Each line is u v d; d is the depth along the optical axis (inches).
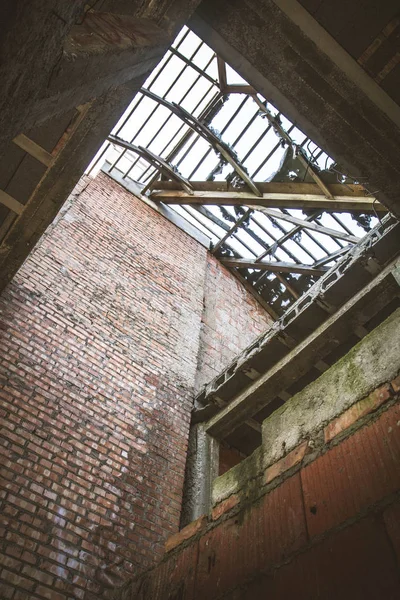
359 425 109.1
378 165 193.2
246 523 125.0
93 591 197.5
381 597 82.0
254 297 497.4
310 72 179.2
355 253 255.6
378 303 246.7
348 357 127.0
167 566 146.3
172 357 331.3
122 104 166.9
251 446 311.9
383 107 180.1
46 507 207.9
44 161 179.9
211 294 442.0
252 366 291.1
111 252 364.8
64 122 169.5
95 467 236.1
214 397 306.8
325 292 259.1
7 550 187.0
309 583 96.2
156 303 360.2
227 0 171.8
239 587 112.1
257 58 179.9
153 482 254.1
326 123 188.1
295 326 273.1
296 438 126.2
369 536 90.4
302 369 274.1
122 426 263.3
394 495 90.7
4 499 198.5
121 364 292.8
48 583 188.9
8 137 76.6
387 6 161.6
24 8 60.7
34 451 220.5
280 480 122.4
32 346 256.4
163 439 278.2
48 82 77.4
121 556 215.3
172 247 436.8
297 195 383.2
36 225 202.8
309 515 106.5
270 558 109.3
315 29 170.2
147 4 151.6
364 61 173.0
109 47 97.2
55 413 239.9
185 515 259.6
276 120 374.6
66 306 293.0
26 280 283.4
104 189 421.7
